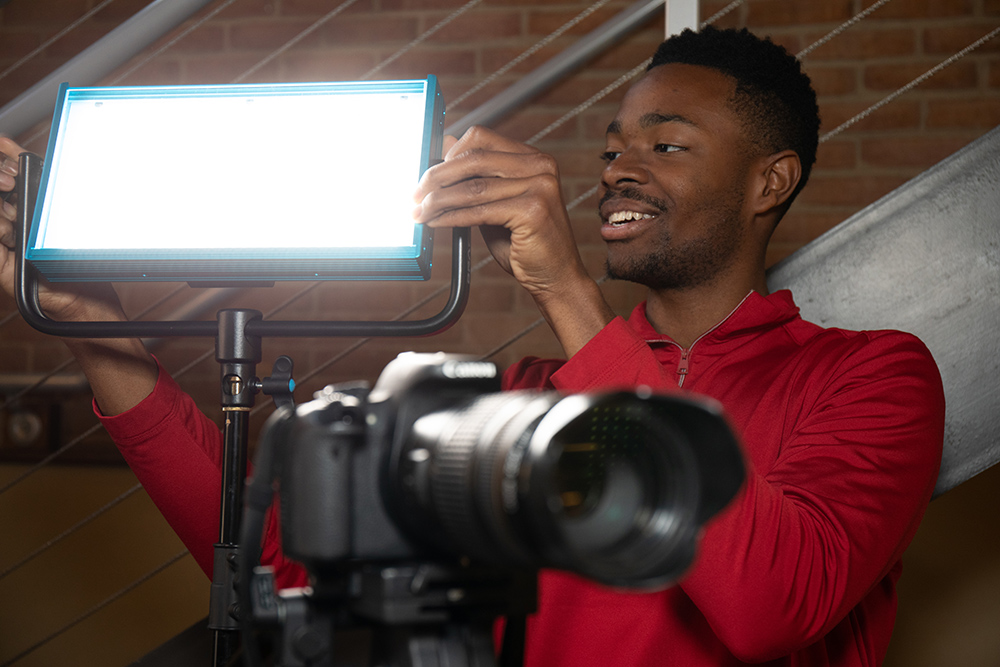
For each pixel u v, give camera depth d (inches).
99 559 76.3
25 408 76.8
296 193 30.3
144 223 30.9
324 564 19.1
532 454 15.3
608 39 51.6
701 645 33.8
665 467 17.7
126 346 36.7
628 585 16.3
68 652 76.1
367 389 20.1
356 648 37.8
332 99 31.1
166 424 36.6
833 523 29.7
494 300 75.3
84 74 43.8
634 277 39.3
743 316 38.8
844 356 36.1
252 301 76.4
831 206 72.5
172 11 43.6
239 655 26.5
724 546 26.8
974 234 46.4
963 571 68.5
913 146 71.7
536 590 20.1
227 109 31.5
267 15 78.8
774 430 36.1
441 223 28.4
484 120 53.1
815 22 72.9
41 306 35.0
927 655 68.6
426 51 77.1
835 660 35.7
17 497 76.8
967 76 71.2
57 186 31.7
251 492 20.8
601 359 28.5
